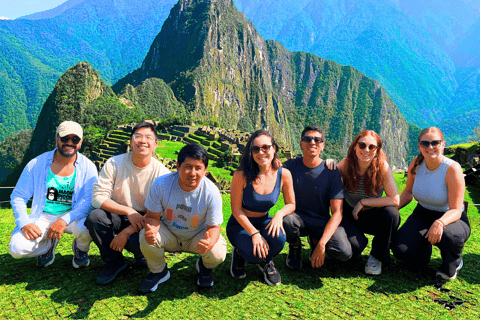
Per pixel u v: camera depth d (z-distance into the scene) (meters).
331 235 3.16
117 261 3.13
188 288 3.06
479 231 5.06
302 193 3.40
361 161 3.31
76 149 3.10
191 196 2.81
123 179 3.07
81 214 3.15
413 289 3.19
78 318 2.54
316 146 3.22
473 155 16.48
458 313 2.79
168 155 51.09
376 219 3.39
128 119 122.06
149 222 2.82
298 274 3.44
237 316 2.65
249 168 3.03
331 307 2.83
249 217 3.27
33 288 2.95
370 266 3.47
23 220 3.03
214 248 2.88
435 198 3.38
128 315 2.61
